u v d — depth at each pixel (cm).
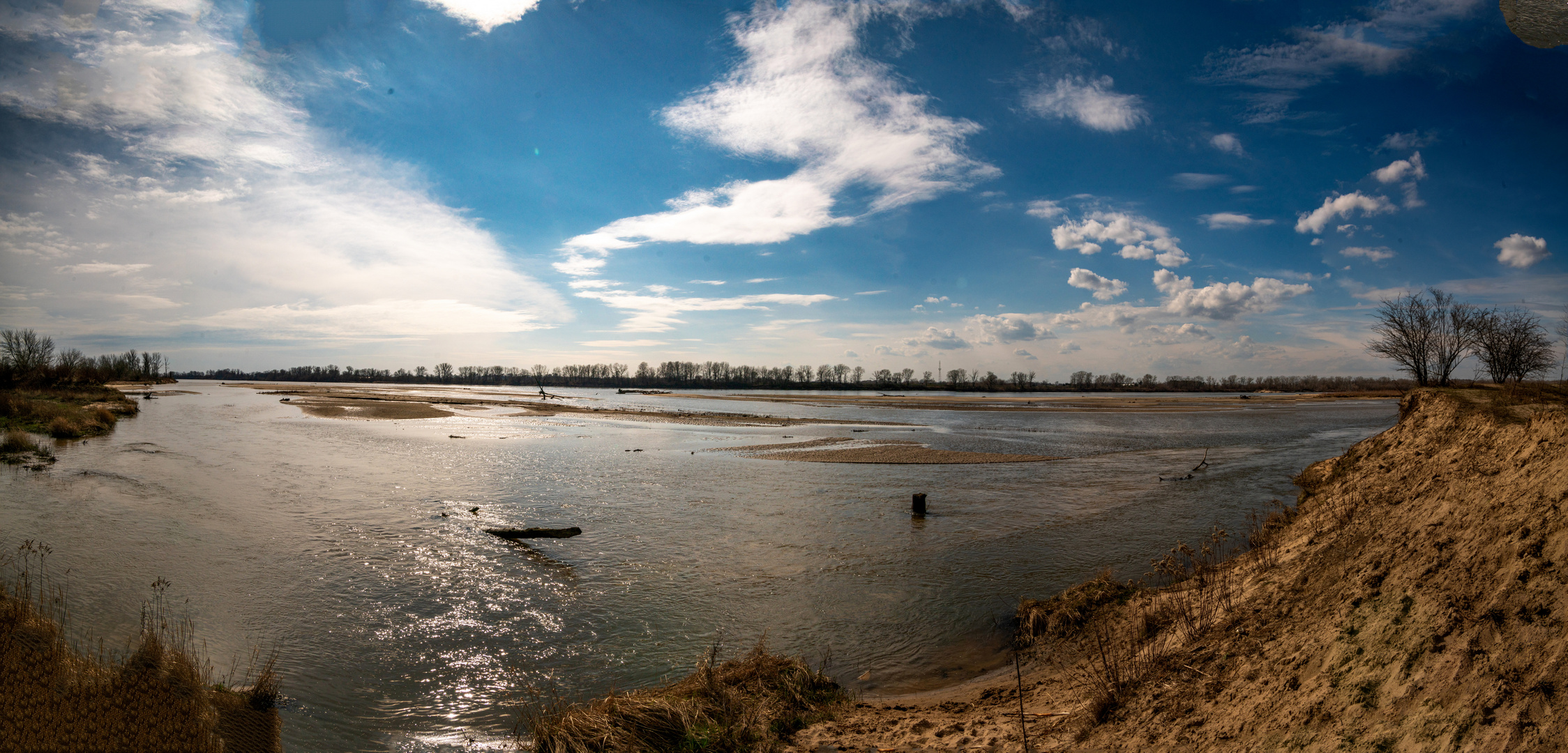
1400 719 491
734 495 2516
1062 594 1240
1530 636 466
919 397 15925
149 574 1393
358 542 1722
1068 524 1977
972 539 1811
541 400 11456
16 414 4131
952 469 3278
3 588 987
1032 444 4562
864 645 1135
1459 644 501
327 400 8838
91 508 1934
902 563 1594
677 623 1232
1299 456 3747
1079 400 14475
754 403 11119
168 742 747
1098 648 989
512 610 1288
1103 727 689
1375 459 1170
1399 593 604
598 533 1898
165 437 3919
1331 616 650
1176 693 691
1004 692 893
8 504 1941
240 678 962
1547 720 416
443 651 1099
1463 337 2352
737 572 1529
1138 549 1656
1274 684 611
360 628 1180
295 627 1175
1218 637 772
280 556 1577
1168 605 1016
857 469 3259
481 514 2103
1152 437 5112
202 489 2319
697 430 5578
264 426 4975
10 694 745
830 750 728
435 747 805
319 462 3139
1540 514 552
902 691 970
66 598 1212
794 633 1186
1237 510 2155
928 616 1252
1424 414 1147
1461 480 727
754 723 789
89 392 7100
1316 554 851
